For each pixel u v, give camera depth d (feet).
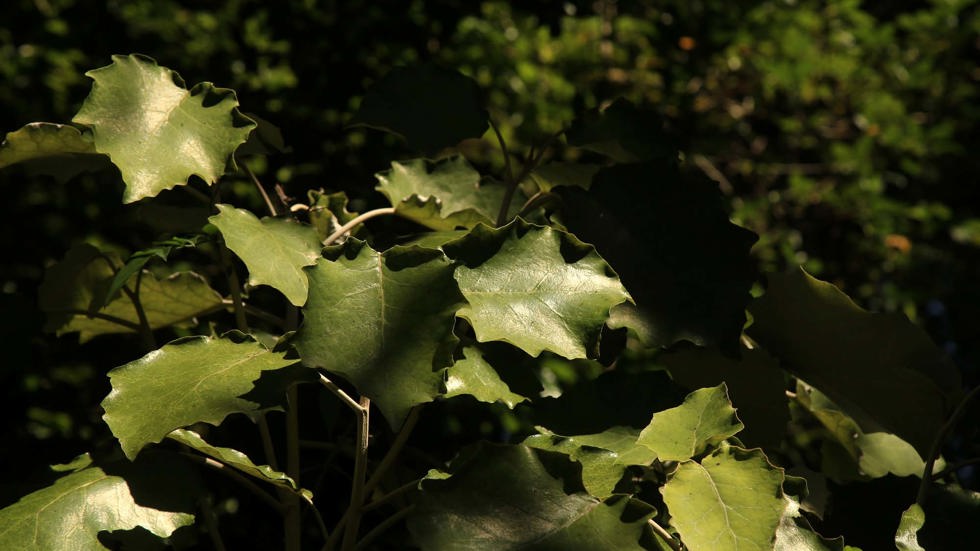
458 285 3.84
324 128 8.47
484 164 7.98
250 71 9.77
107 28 10.76
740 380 4.51
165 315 4.68
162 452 4.12
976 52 15.98
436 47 9.92
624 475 3.95
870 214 12.74
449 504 3.85
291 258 4.04
